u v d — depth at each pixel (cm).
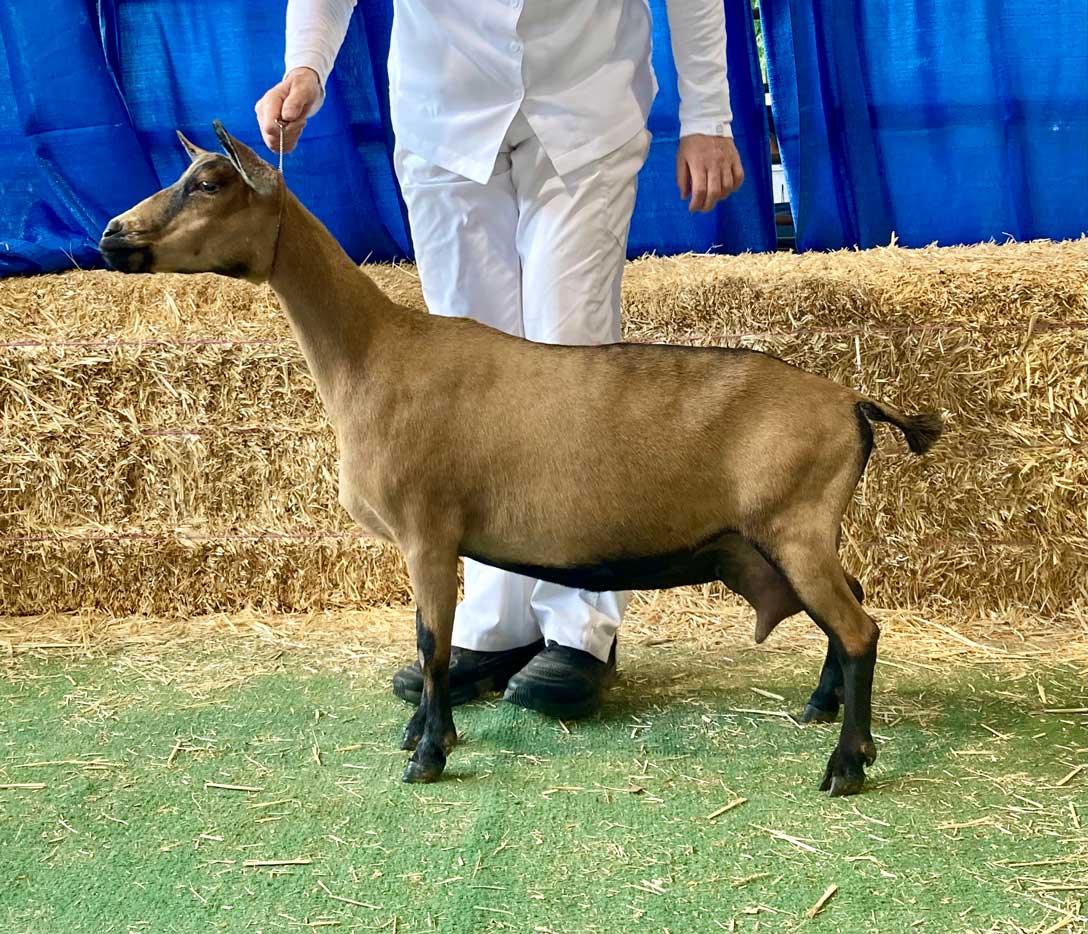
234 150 205
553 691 247
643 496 216
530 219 246
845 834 196
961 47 365
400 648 304
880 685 269
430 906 175
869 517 321
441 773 223
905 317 313
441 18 239
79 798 216
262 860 191
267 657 299
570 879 183
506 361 222
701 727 246
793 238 431
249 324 329
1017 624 313
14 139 382
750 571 228
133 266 214
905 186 382
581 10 241
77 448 333
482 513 222
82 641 315
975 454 315
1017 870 182
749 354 221
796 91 378
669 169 390
